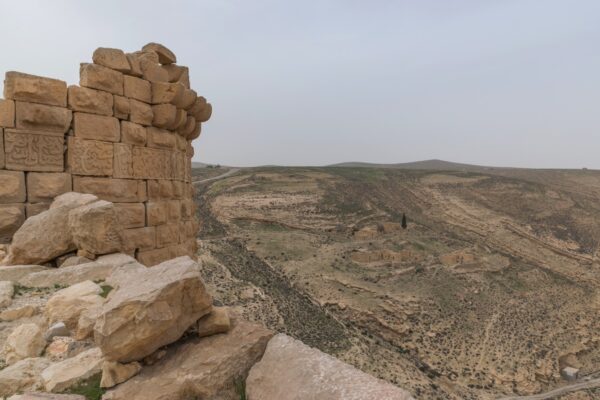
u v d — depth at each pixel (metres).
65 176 9.36
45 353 4.29
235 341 4.12
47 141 9.16
